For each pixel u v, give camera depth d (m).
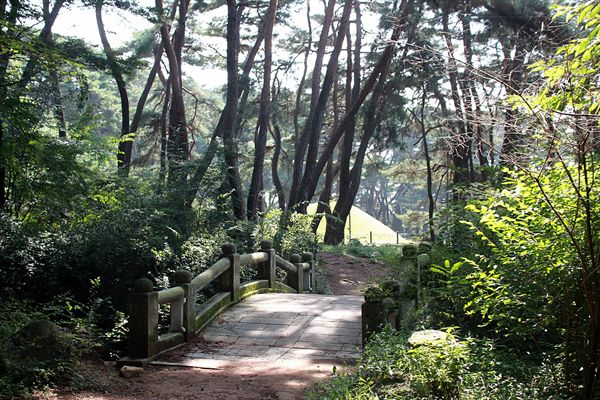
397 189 66.00
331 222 27.75
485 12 16.67
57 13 16.70
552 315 4.95
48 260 10.44
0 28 9.69
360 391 5.41
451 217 9.39
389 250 24.83
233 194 17.06
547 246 4.92
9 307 8.81
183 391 6.85
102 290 10.24
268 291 12.61
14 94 11.10
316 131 22.92
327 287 18.28
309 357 8.20
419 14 18.12
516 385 5.30
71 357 7.07
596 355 4.41
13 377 6.40
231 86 17.89
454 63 6.57
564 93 4.27
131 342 8.00
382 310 7.80
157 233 11.83
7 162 10.86
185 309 9.02
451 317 7.91
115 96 39.56
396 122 29.53
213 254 12.39
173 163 16.42
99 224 11.30
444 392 5.05
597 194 4.61
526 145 4.61
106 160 16.22
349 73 30.27
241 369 7.73
